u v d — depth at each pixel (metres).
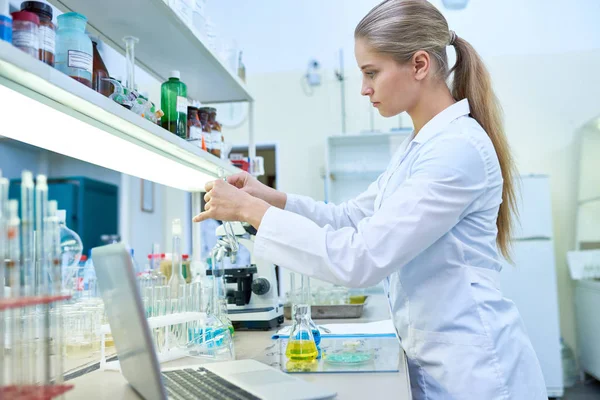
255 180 1.90
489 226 1.38
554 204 4.84
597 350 4.30
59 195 5.96
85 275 1.88
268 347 1.59
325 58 5.22
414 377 1.39
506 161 1.48
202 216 1.33
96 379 1.17
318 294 2.78
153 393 0.84
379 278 1.20
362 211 1.87
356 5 5.16
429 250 1.34
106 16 1.71
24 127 1.29
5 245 0.77
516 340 1.32
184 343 1.46
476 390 1.25
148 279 1.62
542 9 4.91
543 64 4.93
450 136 1.29
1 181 0.77
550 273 4.21
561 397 4.21
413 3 1.34
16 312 0.82
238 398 0.92
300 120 5.23
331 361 1.33
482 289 1.33
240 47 5.31
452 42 1.50
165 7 1.64
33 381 0.82
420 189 1.20
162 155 1.68
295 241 1.22
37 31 1.04
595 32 4.86
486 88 1.48
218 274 1.96
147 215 5.46
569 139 4.86
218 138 2.23
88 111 1.17
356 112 5.16
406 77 1.36
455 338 1.30
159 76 2.39
